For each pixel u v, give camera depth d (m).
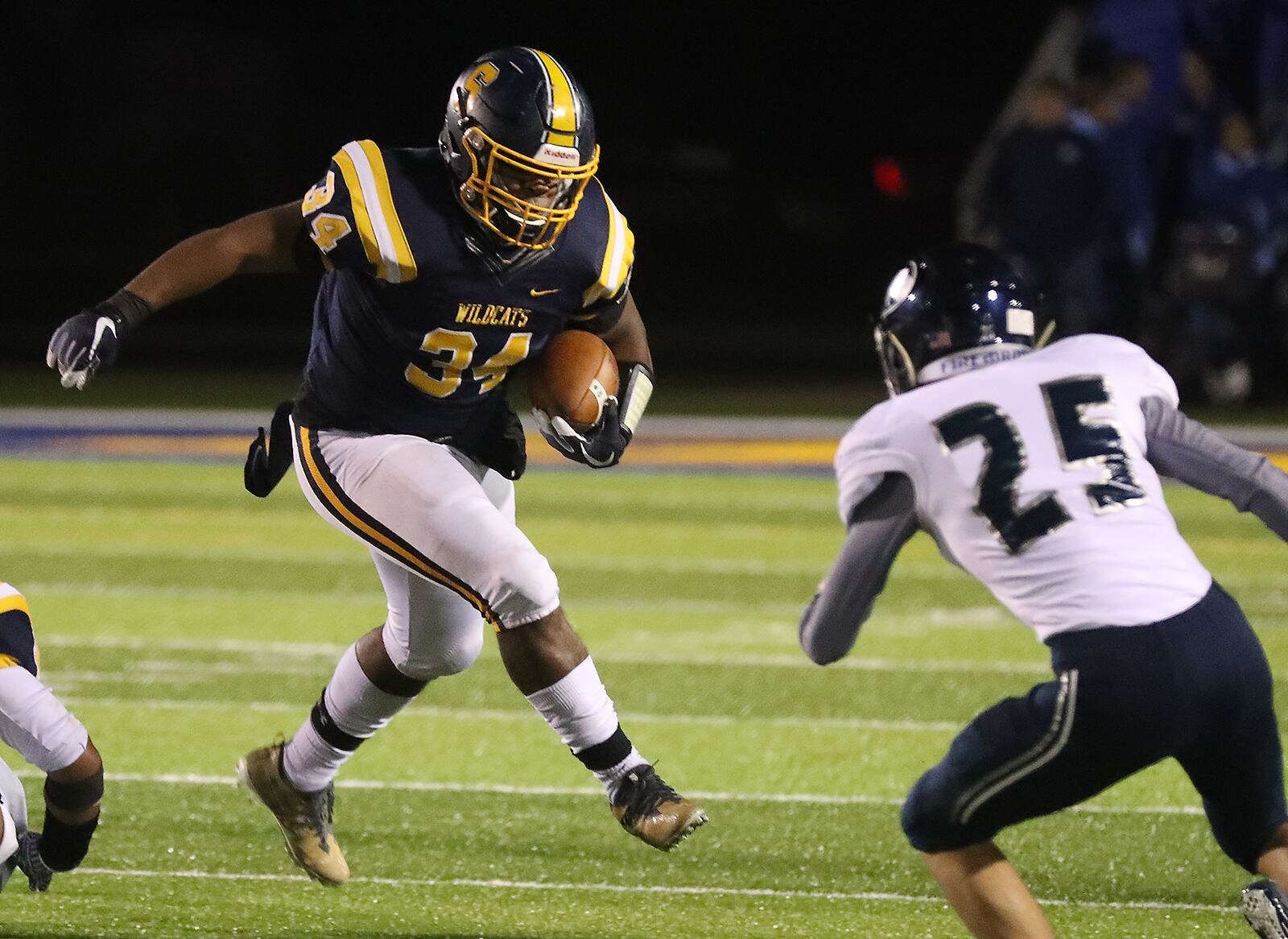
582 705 12.55
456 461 13.08
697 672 22.23
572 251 12.78
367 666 13.64
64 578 27.53
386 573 13.24
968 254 11.84
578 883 14.89
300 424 13.52
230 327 71.81
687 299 84.50
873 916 14.13
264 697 20.84
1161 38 46.16
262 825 16.25
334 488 13.16
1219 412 45.06
